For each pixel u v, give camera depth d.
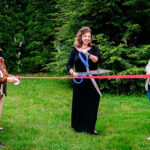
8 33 10.09
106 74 7.11
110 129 3.96
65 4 8.16
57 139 3.48
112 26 7.56
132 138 3.48
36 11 10.25
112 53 6.92
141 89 7.15
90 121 3.68
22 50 10.52
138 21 7.45
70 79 8.12
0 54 3.38
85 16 7.67
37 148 3.17
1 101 3.47
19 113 4.89
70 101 6.12
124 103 6.02
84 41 3.62
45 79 9.20
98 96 3.63
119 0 7.02
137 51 7.06
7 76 3.19
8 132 3.74
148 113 4.88
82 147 3.17
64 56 7.98
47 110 5.17
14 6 10.10
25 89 7.50
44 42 10.50
